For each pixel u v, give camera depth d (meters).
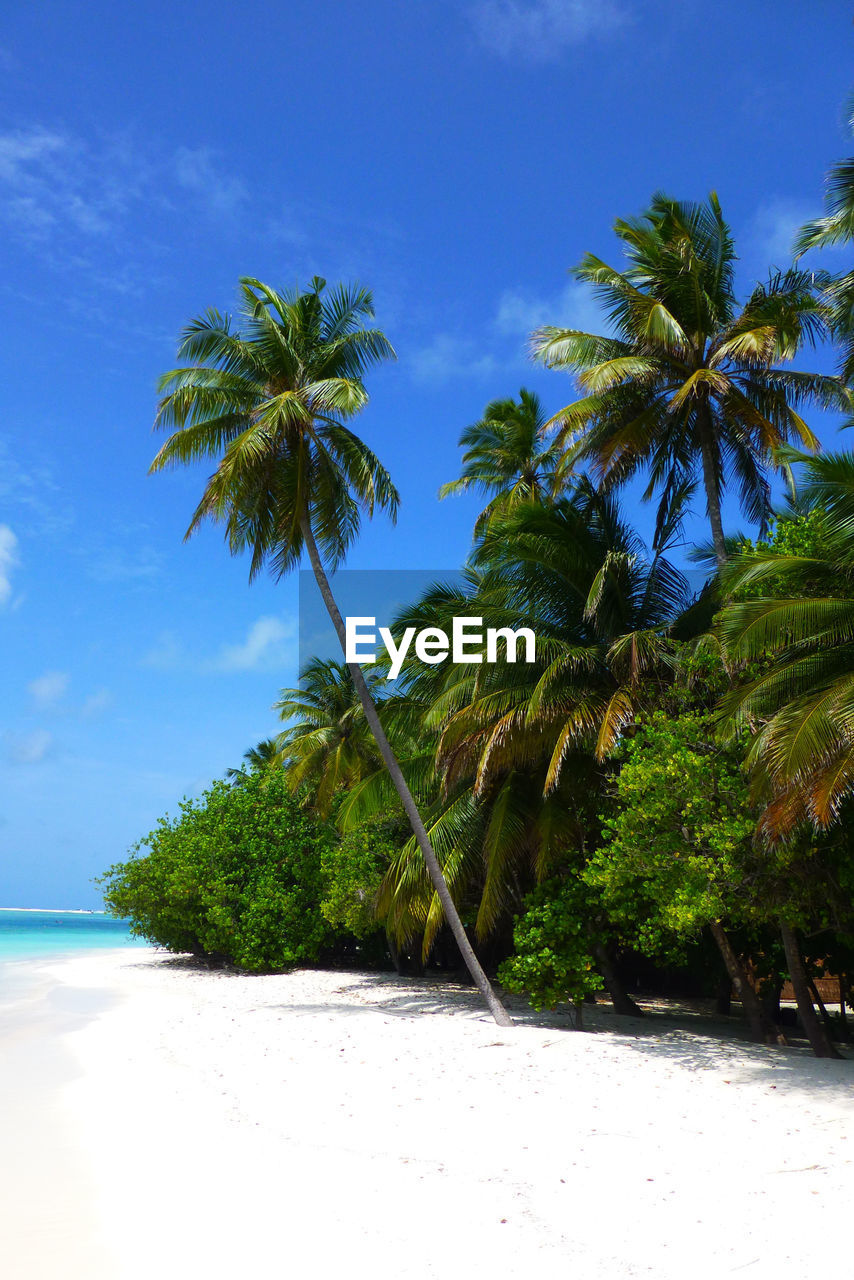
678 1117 9.18
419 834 17.08
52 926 132.62
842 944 15.84
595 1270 5.47
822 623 11.28
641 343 17.50
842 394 16.91
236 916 30.88
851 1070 11.94
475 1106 9.77
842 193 13.80
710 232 17.98
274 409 17.41
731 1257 5.62
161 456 18.69
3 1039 16.30
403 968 31.83
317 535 20.38
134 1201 6.86
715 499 16.98
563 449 20.36
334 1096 10.35
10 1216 6.57
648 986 27.86
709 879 12.32
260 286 19.36
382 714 21.22
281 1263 5.66
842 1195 6.62
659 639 15.02
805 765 10.00
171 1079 11.69
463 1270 5.50
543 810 16.59
